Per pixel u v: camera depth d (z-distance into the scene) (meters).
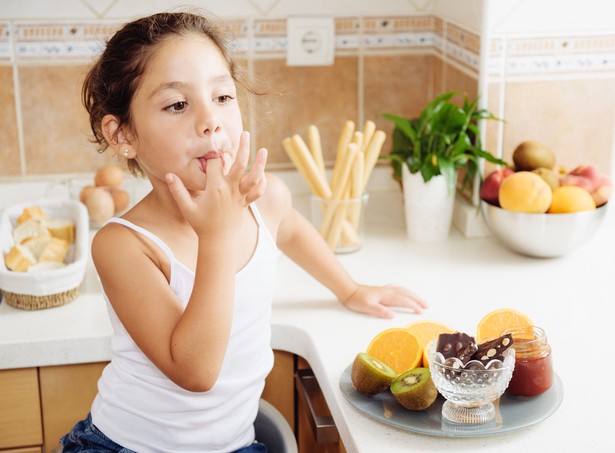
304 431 1.50
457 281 1.60
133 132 1.21
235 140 1.20
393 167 1.90
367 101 1.99
